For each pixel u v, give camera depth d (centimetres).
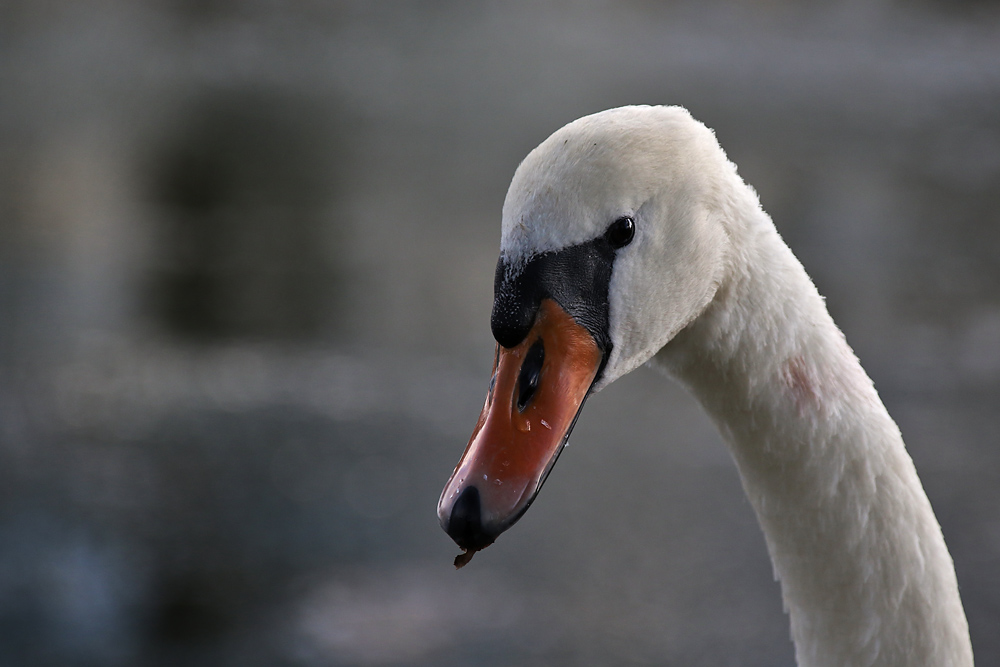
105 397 1255
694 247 360
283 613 870
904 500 371
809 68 3931
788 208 2100
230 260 1741
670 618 877
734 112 3064
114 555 945
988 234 1933
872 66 4009
